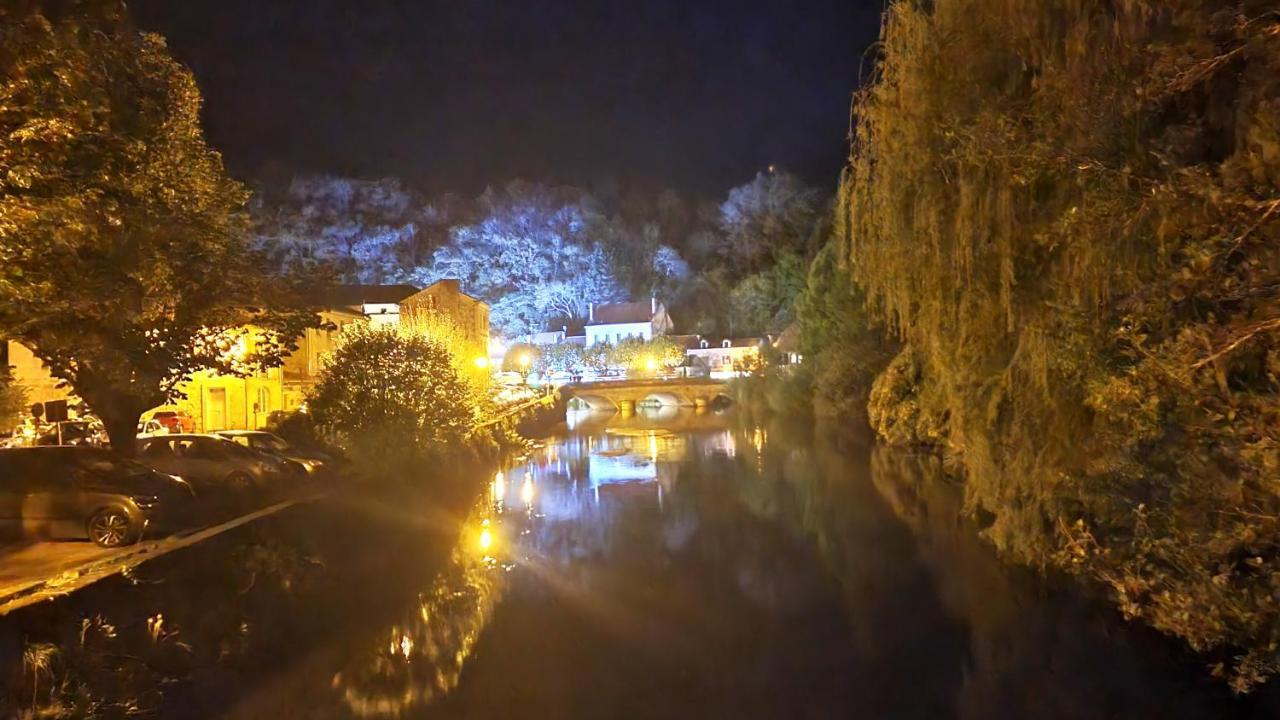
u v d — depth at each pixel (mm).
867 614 12961
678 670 10523
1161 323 9008
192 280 13695
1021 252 12656
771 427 52344
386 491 21703
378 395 23422
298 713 9172
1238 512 8492
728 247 108750
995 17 12578
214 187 14555
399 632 12258
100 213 9570
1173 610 9906
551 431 55562
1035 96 11086
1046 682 9930
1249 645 9359
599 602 13906
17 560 12680
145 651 9797
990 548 16531
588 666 10789
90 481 13875
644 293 114500
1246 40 7613
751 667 10672
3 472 14125
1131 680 9852
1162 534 10711
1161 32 9258
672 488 27875
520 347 90000
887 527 20000
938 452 28906
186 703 9172
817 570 15984
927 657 10945
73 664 8812
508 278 107312
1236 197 7129
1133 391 8680
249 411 33094
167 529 15289
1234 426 8078
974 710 9172
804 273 85312
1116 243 9422
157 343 13719
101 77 9742
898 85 16031
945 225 14531
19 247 8492
